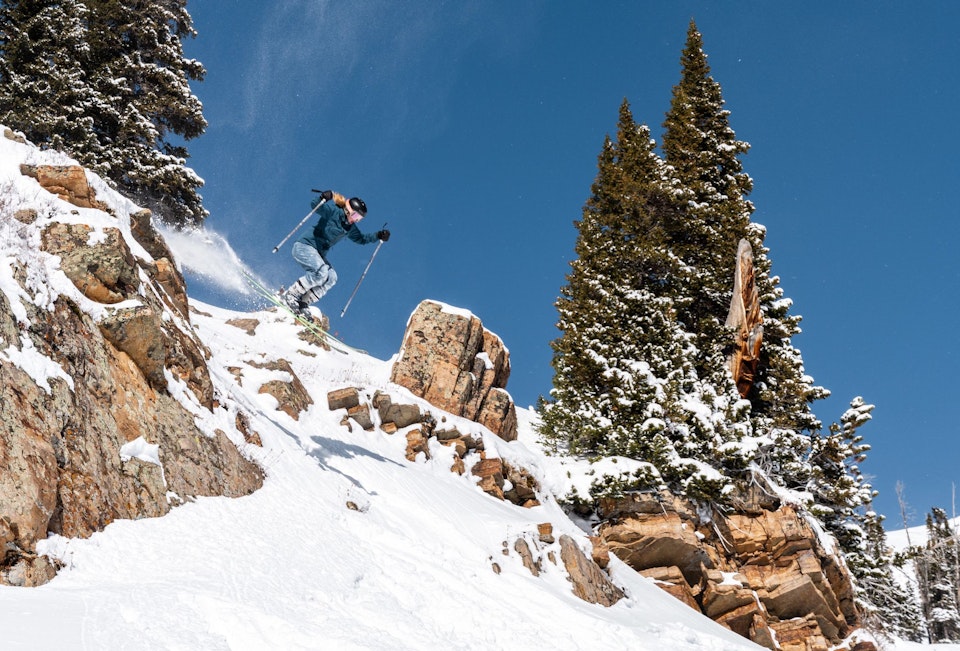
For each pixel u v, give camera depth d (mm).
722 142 31750
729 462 20703
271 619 6445
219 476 9711
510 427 20969
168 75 27016
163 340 10602
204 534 8180
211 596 6516
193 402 10453
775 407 25297
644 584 16172
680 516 19219
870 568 24062
